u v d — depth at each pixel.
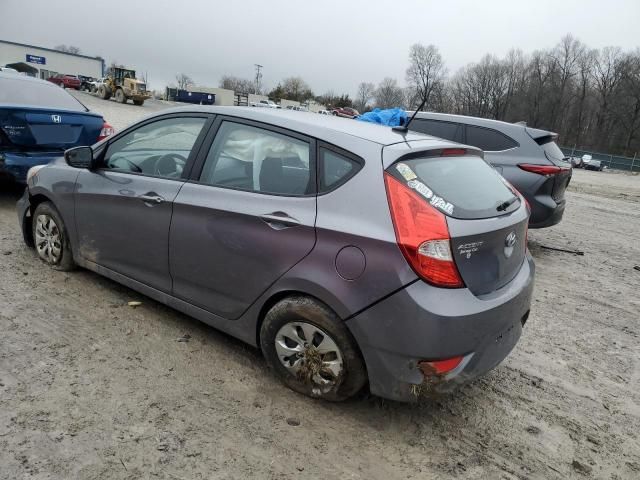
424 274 2.65
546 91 86.50
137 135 4.07
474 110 96.50
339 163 3.02
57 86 7.69
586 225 10.43
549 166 6.50
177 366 3.46
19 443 2.62
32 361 3.34
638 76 76.25
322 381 3.07
